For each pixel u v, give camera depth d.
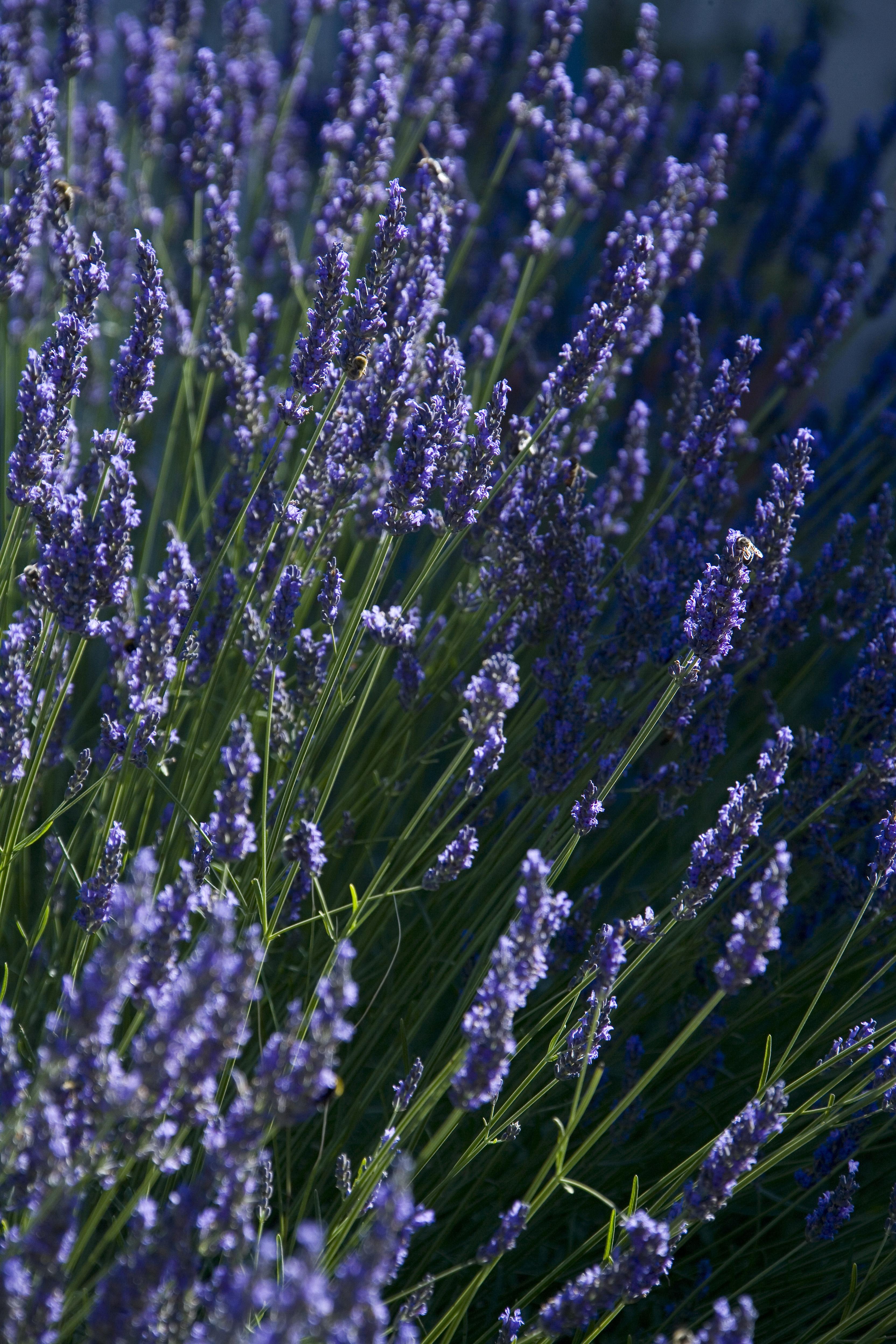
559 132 1.77
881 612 1.64
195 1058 1.22
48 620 1.42
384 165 1.74
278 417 1.71
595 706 1.59
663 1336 1.46
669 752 1.68
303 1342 1.24
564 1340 1.48
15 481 1.43
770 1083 1.48
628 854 1.57
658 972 1.57
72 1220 1.21
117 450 1.47
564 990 1.55
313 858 1.42
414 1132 1.35
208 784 1.58
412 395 1.59
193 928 1.52
